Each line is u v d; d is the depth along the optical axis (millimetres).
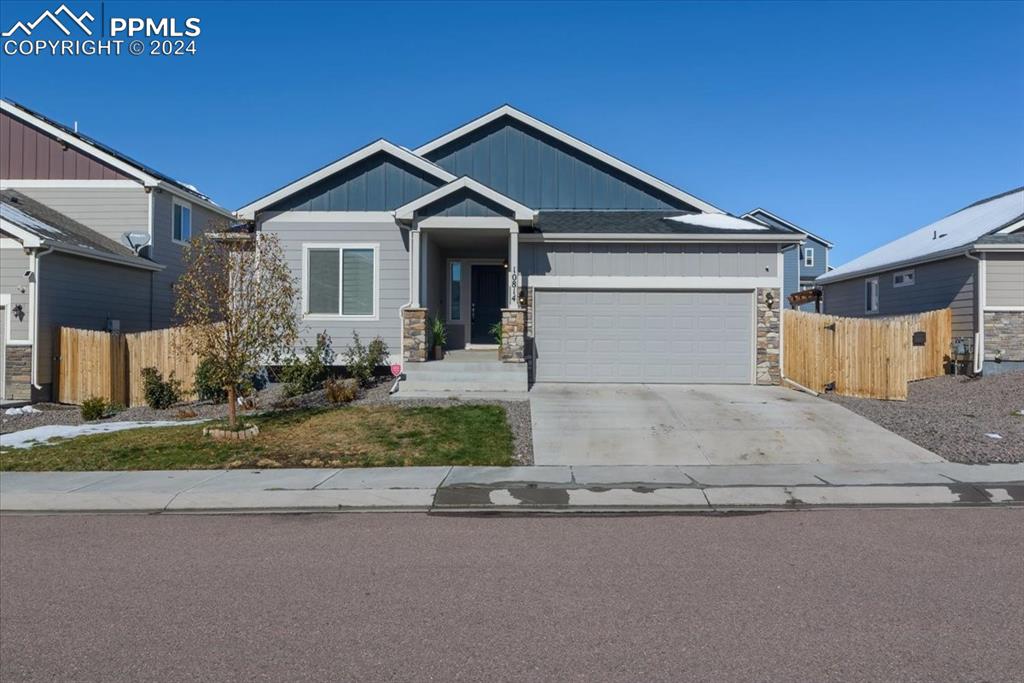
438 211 16969
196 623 5191
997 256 20812
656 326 17453
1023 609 5301
